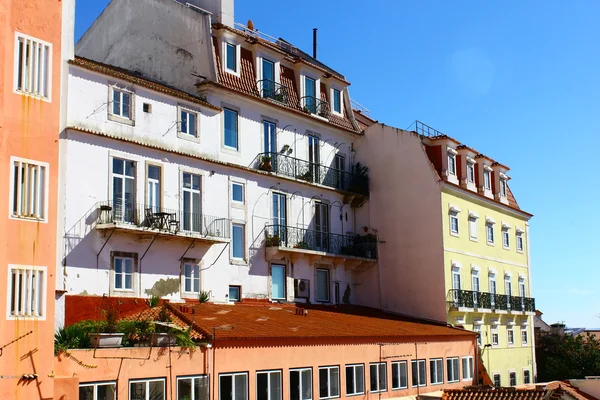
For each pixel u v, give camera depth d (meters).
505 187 48.31
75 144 25.52
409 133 39.88
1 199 18.34
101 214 25.97
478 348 38.38
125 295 26.55
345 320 32.09
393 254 39.66
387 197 40.12
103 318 24.31
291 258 35.09
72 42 26.27
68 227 24.97
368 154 41.00
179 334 22.00
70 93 25.59
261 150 34.09
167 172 28.61
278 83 35.44
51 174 19.47
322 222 37.88
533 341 48.88
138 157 27.56
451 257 39.25
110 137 26.45
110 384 19.80
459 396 30.86
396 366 31.14
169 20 33.31
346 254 38.34
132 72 32.38
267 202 34.00
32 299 18.61
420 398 31.11
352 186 39.97
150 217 27.31
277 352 25.06
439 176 39.16
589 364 48.81
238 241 32.28
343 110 40.53
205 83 31.28
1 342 17.81
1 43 18.95
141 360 20.62
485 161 45.22
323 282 37.44
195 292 29.50
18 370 18.00
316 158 37.88
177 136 29.22
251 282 32.56
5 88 18.88
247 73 33.91
